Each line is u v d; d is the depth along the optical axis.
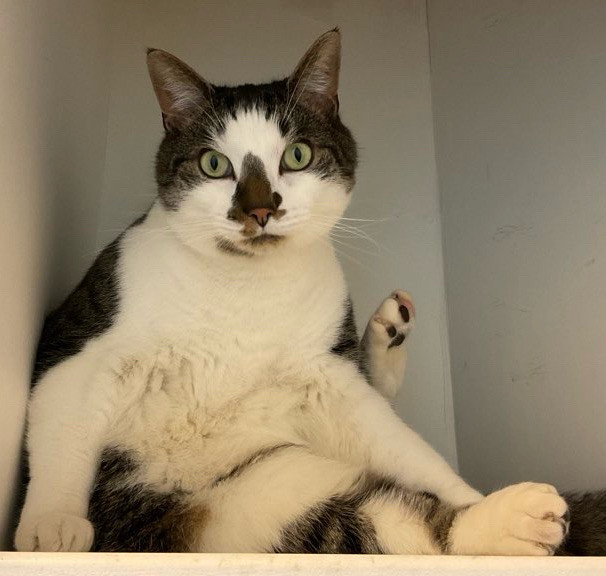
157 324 0.29
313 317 0.31
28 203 0.26
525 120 0.37
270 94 0.31
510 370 0.36
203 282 0.29
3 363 0.23
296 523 0.27
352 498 0.27
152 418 0.29
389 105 0.47
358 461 0.30
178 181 0.30
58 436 0.26
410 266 0.44
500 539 0.22
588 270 0.31
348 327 0.33
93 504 0.28
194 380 0.30
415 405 0.41
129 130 0.43
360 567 0.18
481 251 0.40
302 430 0.32
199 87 0.31
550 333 0.33
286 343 0.31
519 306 0.36
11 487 0.25
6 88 0.23
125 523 0.28
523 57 0.38
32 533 0.23
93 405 0.27
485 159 0.40
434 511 0.25
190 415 0.30
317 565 0.18
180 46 0.45
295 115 0.31
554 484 0.32
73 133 0.34
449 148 0.44
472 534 0.23
